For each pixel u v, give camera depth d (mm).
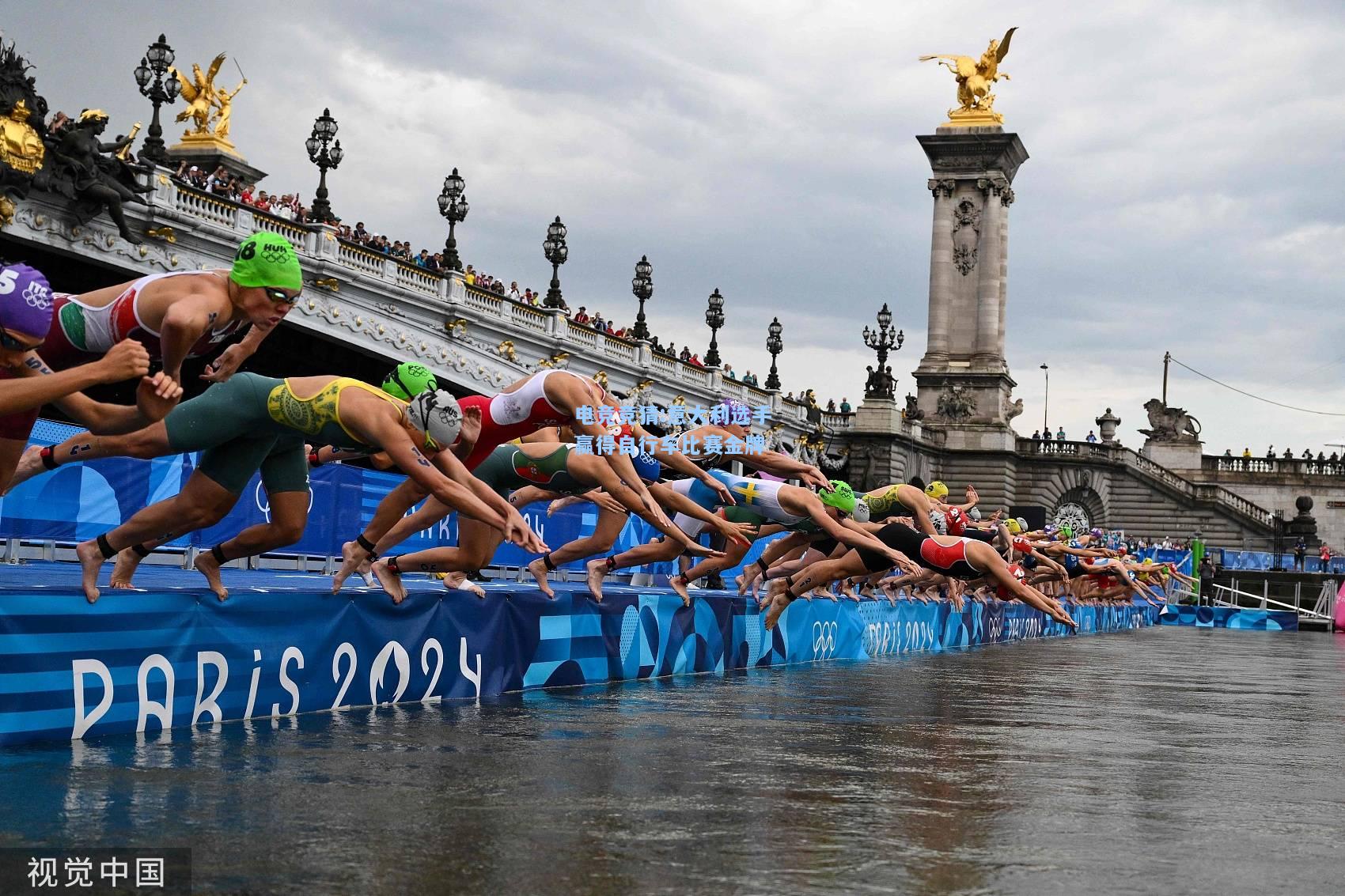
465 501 10945
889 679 18672
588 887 5883
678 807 7781
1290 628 58844
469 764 9039
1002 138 88000
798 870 6305
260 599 10859
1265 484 95188
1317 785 9648
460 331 43750
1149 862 6727
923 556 19875
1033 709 14828
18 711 8883
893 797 8398
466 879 5934
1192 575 71562
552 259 51062
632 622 16719
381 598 12281
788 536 21938
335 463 21797
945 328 89375
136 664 9734
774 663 21031
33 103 30328
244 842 6477
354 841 6582
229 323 9930
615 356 52938
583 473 15875
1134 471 90125
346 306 39312
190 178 36281
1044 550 33344
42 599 9023
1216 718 14539
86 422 9609
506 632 14148
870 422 79875
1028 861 6645
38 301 8539
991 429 87438
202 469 10719
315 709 11492
